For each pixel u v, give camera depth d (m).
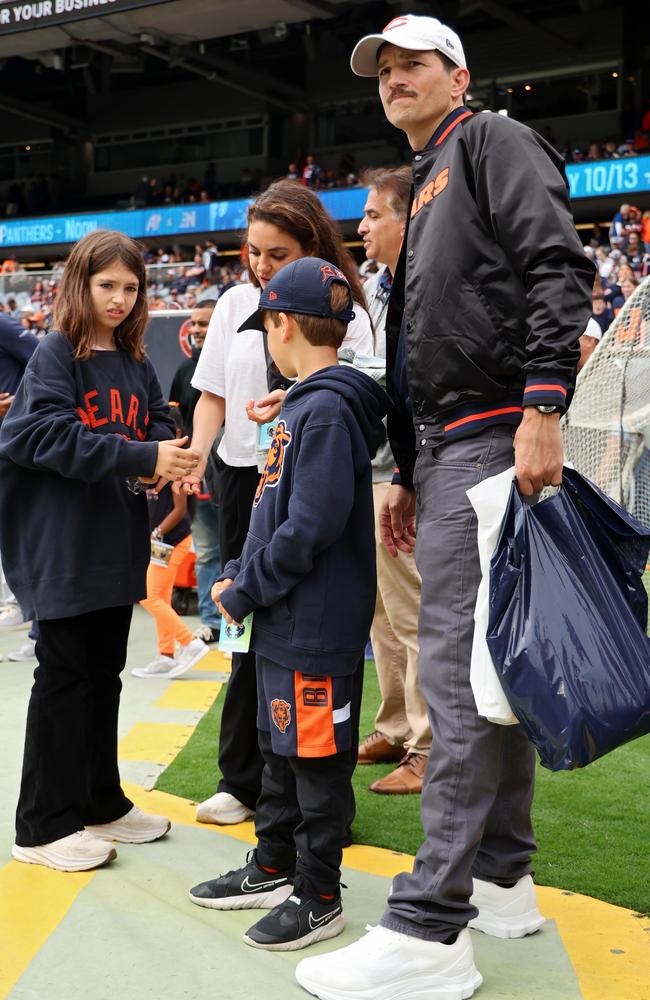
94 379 2.72
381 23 30.16
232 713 3.03
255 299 3.19
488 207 2.06
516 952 2.25
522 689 1.87
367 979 2.00
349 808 2.33
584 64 28.19
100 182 37.25
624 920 2.41
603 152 23.44
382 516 2.61
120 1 23.03
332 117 32.72
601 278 16.80
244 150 34.28
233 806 3.06
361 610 2.29
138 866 2.70
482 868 2.37
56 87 37.84
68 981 2.10
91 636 2.80
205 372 3.22
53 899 2.47
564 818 3.14
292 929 2.25
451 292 2.10
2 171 39.28
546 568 1.97
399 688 3.62
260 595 2.22
